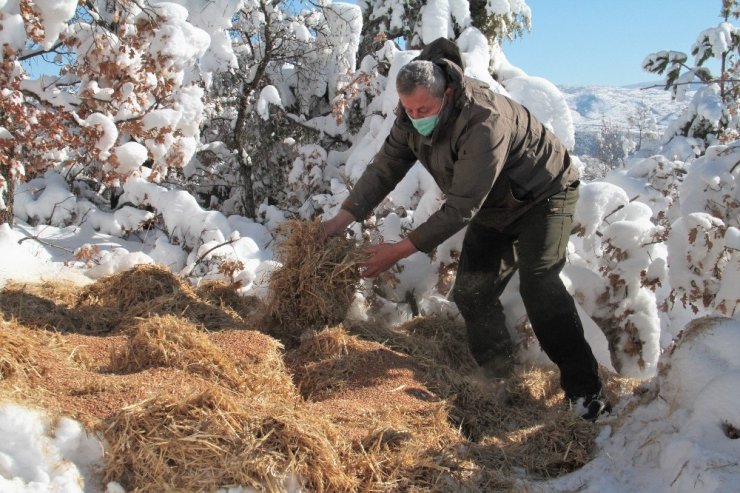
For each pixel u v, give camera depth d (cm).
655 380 336
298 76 897
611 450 315
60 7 483
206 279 543
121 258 514
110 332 395
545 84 685
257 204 911
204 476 238
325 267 407
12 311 382
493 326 430
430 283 496
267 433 255
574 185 397
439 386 363
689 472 264
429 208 530
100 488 236
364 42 956
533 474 307
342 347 375
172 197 658
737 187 462
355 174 707
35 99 555
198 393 264
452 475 280
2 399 240
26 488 220
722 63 1055
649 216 491
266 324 417
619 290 468
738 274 415
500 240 413
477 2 790
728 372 296
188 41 573
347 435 285
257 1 802
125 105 550
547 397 409
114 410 258
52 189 689
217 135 903
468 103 346
